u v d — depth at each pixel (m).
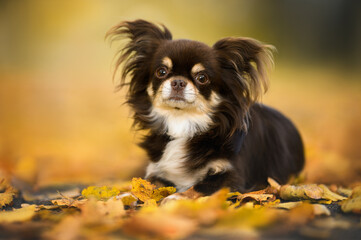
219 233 2.98
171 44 5.07
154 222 3.04
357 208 3.61
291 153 5.72
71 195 5.10
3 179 5.49
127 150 9.20
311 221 3.33
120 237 2.96
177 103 4.83
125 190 5.04
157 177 5.00
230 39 5.10
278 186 4.73
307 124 12.65
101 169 7.55
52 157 8.70
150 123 5.19
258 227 3.14
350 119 13.42
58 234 3.05
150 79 5.16
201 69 4.88
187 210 3.35
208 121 4.93
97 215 3.34
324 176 6.57
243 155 4.79
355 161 7.77
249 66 5.14
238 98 4.98
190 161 4.75
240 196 4.20
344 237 2.95
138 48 5.45
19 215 3.65
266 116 5.59
